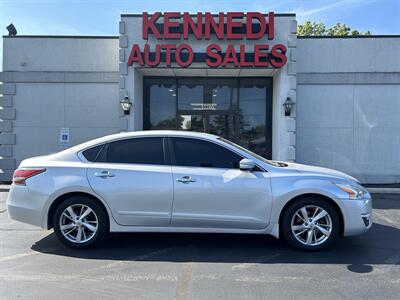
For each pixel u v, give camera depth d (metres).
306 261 5.44
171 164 5.92
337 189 5.75
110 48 13.86
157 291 4.39
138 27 12.17
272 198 5.73
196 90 14.07
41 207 5.84
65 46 13.84
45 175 5.91
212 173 5.82
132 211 5.81
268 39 12.12
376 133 13.59
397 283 4.64
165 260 5.48
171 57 12.05
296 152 13.69
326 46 13.60
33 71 13.79
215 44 12.03
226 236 6.73
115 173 5.85
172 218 5.79
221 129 14.10
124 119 12.34
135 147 6.05
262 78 14.01
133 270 5.07
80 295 4.27
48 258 5.55
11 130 13.84
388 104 13.52
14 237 6.66
